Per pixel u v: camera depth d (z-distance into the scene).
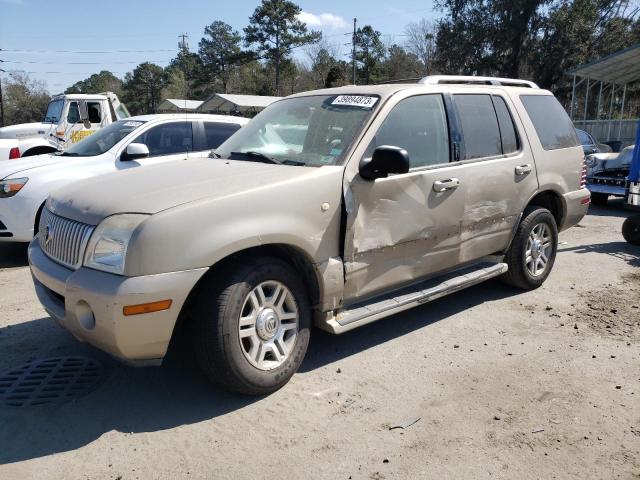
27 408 3.42
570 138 5.81
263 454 2.98
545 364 4.00
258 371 3.41
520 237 5.27
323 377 3.82
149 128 7.66
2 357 4.11
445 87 4.61
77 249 3.29
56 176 6.94
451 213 4.42
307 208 3.53
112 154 7.41
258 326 3.41
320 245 3.62
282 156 4.13
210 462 2.91
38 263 3.61
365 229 3.85
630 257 6.98
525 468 2.85
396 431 3.18
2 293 5.66
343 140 3.92
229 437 3.13
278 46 66.12
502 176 4.87
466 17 37.53
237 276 3.27
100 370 3.91
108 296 2.97
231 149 4.55
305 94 4.74
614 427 3.21
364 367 3.96
